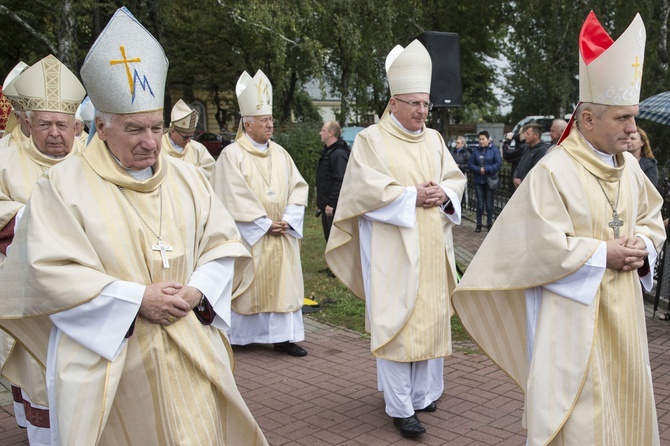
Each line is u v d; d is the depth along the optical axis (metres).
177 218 3.02
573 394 3.04
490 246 3.31
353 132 19.42
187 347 2.93
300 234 6.33
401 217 4.36
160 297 2.82
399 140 4.57
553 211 3.10
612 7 20.34
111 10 17.08
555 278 3.05
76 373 2.80
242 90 6.32
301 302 6.27
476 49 28.59
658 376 5.18
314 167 15.97
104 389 2.76
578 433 3.03
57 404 2.82
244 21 17.72
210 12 22.08
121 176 2.89
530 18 22.19
